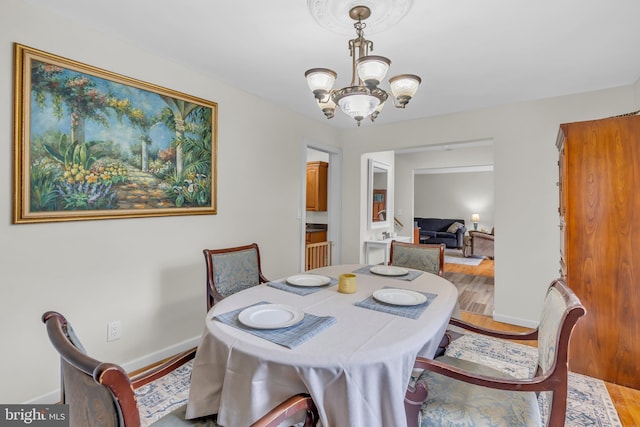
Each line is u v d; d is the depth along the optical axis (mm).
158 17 1809
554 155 3002
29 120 1678
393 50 2154
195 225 2549
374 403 1027
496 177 3279
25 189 1675
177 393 1961
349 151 4383
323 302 1584
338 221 4434
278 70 2500
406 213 7062
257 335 1174
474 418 1130
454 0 1620
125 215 2090
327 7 1699
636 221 1996
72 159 1841
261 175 3148
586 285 2141
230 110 2809
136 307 2188
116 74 2020
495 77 2586
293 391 1047
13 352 1670
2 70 1598
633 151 1999
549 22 1823
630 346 2025
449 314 1496
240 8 1721
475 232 7535
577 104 2908
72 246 1876
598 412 1785
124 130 2070
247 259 2371
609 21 1812
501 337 1584
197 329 2576
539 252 3072
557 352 1081
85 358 705
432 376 1394
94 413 736
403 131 3916
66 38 1807
